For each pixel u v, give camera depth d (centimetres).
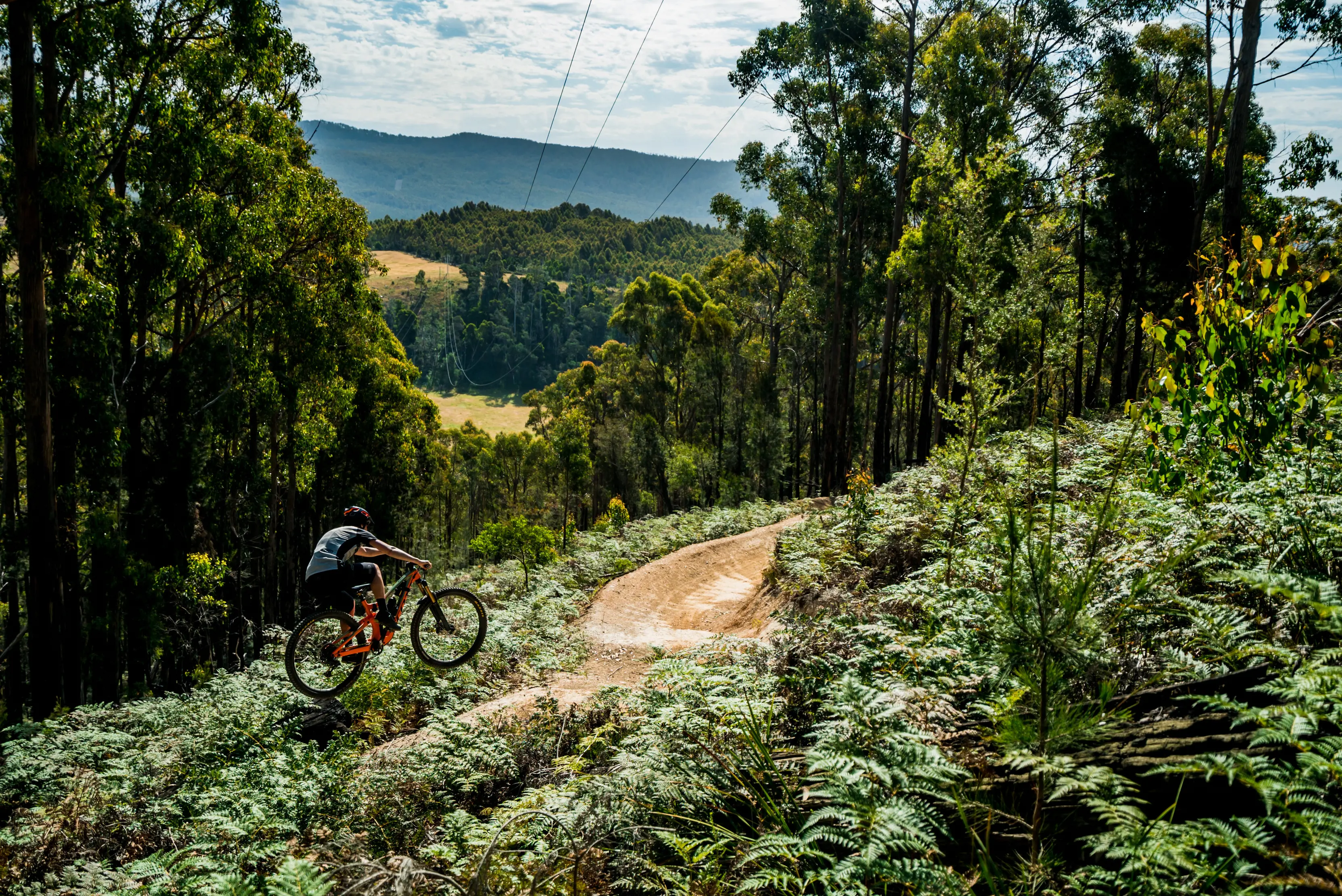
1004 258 2161
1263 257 535
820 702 509
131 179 2255
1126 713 371
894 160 3703
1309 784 253
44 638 1664
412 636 800
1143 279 2991
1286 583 284
